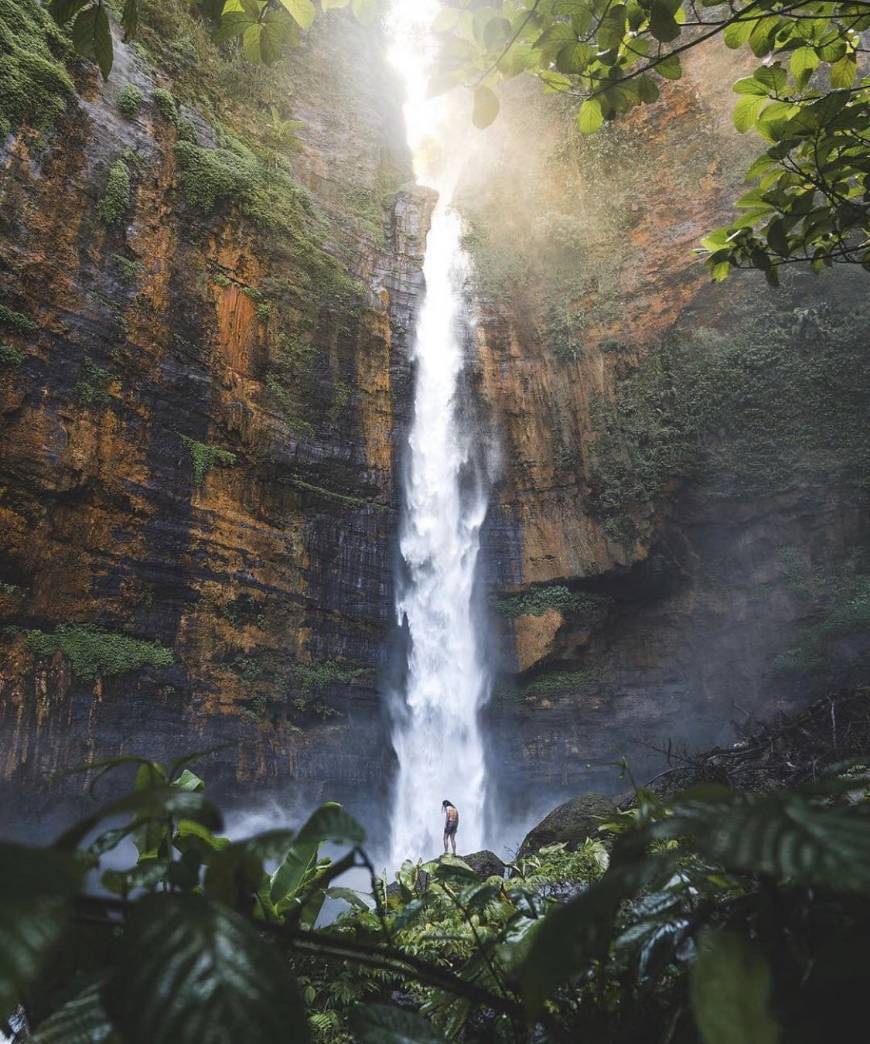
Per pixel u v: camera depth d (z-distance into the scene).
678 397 23.78
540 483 25.53
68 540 15.81
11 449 14.78
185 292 19.08
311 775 19.97
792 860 0.72
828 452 21.73
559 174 28.42
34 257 15.59
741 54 25.39
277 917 1.77
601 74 3.27
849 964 0.84
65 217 16.33
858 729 6.57
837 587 20.83
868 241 3.68
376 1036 1.22
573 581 24.45
